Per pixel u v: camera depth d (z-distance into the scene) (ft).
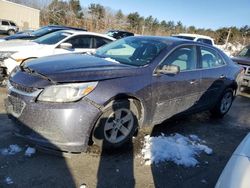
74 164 11.64
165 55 14.33
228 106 20.13
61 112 10.66
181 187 10.96
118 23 163.94
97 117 11.30
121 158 12.42
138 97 12.70
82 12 171.63
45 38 27.07
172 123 17.56
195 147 14.32
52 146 10.96
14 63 22.29
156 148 13.37
